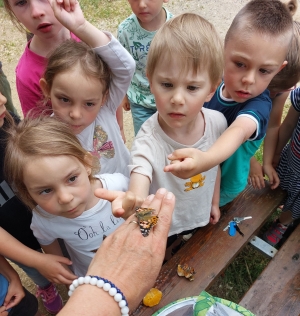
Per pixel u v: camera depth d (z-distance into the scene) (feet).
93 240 1.81
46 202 1.56
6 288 1.86
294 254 2.14
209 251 2.12
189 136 1.76
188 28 1.49
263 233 3.15
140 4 2.84
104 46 2.00
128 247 1.20
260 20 1.67
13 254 1.77
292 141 2.34
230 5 6.43
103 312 1.08
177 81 1.49
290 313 1.88
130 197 1.25
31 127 1.56
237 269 2.94
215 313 1.51
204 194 1.99
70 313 1.06
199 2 6.53
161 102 1.55
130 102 3.37
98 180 1.82
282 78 2.13
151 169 1.67
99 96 2.00
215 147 1.51
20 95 2.63
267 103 1.89
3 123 1.73
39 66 2.49
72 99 1.93
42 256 1.82
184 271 1.98
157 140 1.72
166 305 1.73
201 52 1.46
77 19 1.93
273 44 1.67
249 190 2.52
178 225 2.05
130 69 2.12
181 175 1.38
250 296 1.95
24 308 2.04
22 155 1.47
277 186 2.49
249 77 1.74
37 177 1.47
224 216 2.33
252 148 2.03
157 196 1.34
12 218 1.95
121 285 1.14
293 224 2.94
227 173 2.16
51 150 1.47
